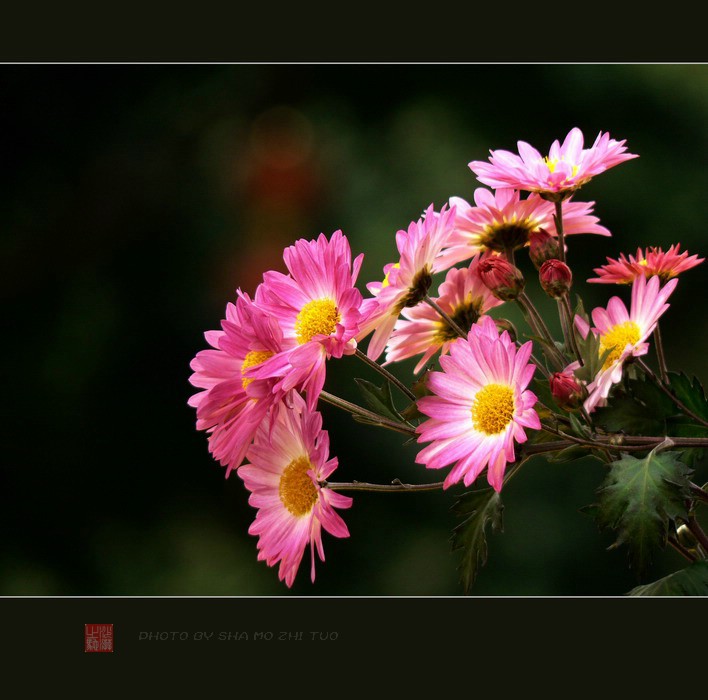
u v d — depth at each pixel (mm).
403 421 1576
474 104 8195
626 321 1654
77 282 8453
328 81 8492
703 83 7980
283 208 8281
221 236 8383
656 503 1435
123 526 8328
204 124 8617
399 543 7883
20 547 8281
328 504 1489
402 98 8375
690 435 1591
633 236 7766
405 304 1620
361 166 8172
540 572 7457
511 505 7516
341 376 7543
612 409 1591
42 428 8367
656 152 7906
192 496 8336
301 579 7977
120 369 8359
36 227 8531
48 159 8633
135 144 8633
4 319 8438
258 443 1640
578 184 1640
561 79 8086
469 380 1520
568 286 1646
